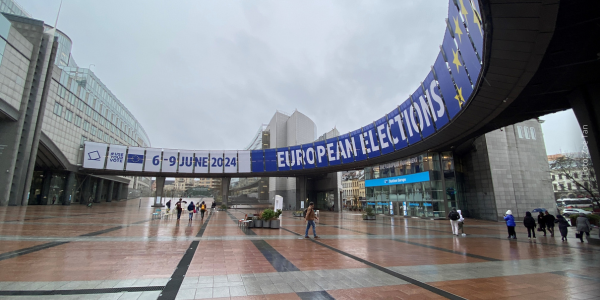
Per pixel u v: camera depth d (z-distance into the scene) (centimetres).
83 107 5191
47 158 4172
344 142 4053
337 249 977
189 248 930
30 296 440
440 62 2050
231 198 6912
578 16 856
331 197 5616
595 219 1700
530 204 2852
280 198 1855
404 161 3469
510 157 2939
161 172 4697
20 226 1416
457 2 1336
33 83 3556
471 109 1819
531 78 1162
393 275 629
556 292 523
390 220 2739
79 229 1370
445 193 2934
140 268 644
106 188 6544
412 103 2772
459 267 723
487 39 948
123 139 7531
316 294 489
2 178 3200
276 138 6662
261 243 1081
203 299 449
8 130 3284
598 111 1218
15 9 5700
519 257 882
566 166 2530
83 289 483
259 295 476
